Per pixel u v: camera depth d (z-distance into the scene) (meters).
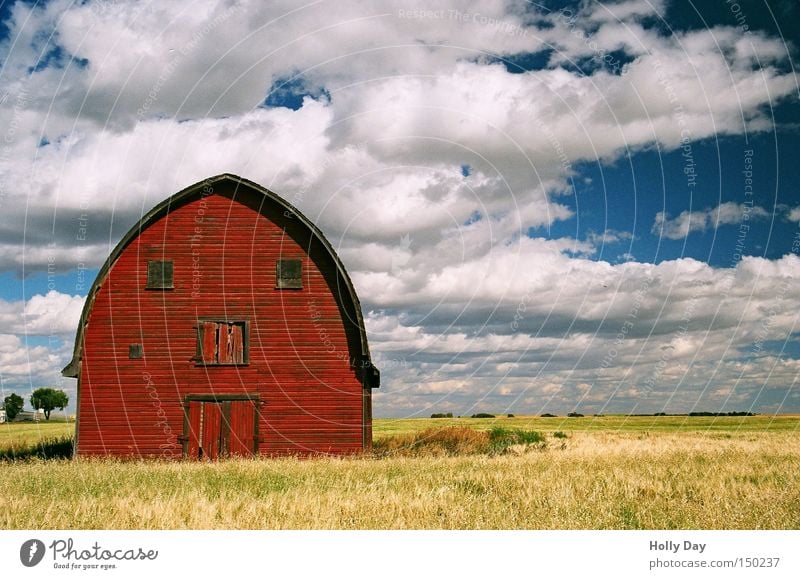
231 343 26.03
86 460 23.58
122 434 25.33
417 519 10.70
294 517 10.80
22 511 11.41
